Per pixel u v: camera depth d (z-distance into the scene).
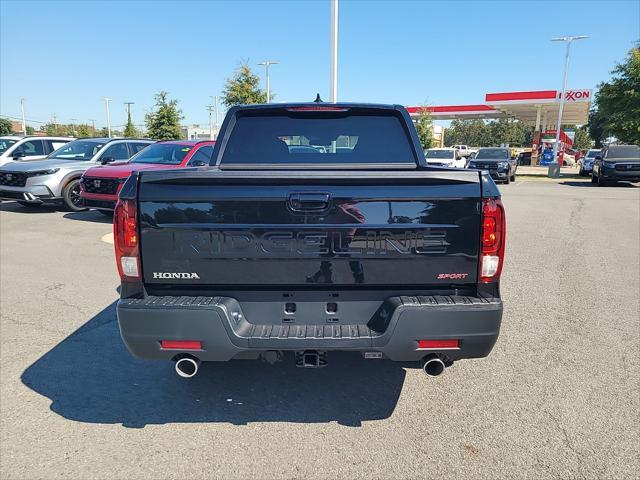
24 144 15.38
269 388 3.72
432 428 3.18
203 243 2.86
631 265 7.36
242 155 4.02
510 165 25.92
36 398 3.55
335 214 2.83
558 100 39.72
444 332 2.83
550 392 3.62
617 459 2.86
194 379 3.86
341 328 2.94
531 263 7.48
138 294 2.92
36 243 8.77
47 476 2.72
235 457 2.89
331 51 13.02
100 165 11.14
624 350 4.34
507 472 2.75
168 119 38.78
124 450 2.96
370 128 4.06
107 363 4.12
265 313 2.98
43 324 4.96
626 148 23.73
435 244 2.85
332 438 3.08
